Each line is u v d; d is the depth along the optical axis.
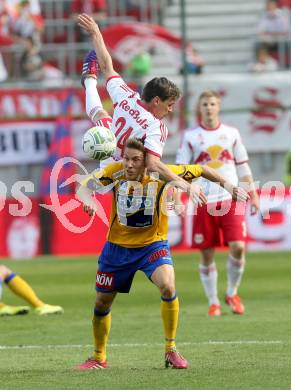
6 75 50.16
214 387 14.74
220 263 38.84
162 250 16.55
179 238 42.44
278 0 54.84
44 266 38.25
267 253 41.41
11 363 17.98
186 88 43.94
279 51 52.06
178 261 39.12
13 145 45.47
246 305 27.06
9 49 50.16
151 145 16.45
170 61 51.09
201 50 54.88
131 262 16.55
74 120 45.22
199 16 55.94
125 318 24.66
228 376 15.73
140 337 21.30
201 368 16.66
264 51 51.31
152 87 16.78
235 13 56.22
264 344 19.61
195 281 33.12
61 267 37.78
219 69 53.81
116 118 17.17
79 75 51.41
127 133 16.88
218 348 19.20
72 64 51.56
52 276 35.00
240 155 25.81
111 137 16.45
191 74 49.03
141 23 52.19
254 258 39.69
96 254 42.59
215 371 16.28
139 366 17.14
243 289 30.83
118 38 48.47
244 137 46.06
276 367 16.61
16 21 50.81
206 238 25.23
